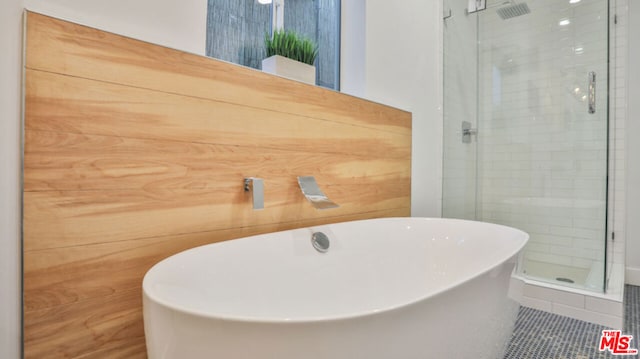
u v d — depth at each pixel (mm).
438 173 2479
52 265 847
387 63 2049
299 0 1923
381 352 626
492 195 2734
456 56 2654
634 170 2459
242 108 1267
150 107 1023
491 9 2756
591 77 2268
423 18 2379
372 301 1485
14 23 809
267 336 556
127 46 979
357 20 1949
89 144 907
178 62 1088
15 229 806
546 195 2443
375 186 1913
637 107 2457
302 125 1500
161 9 1085
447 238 1684
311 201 1362
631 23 2484
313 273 1315
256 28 1715
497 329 1032
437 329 730
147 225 1017
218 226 1196
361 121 1818
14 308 802
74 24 885
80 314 889
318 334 568
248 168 1287
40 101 833
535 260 2439
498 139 2713
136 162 994
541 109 2498
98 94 923
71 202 877
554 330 1666
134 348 989
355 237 1504
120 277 961
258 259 1142
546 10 2506
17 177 809
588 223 2246
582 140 2297
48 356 838
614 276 2072
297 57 1575
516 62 2641
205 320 567
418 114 2293
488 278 917
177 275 863
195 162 1130
